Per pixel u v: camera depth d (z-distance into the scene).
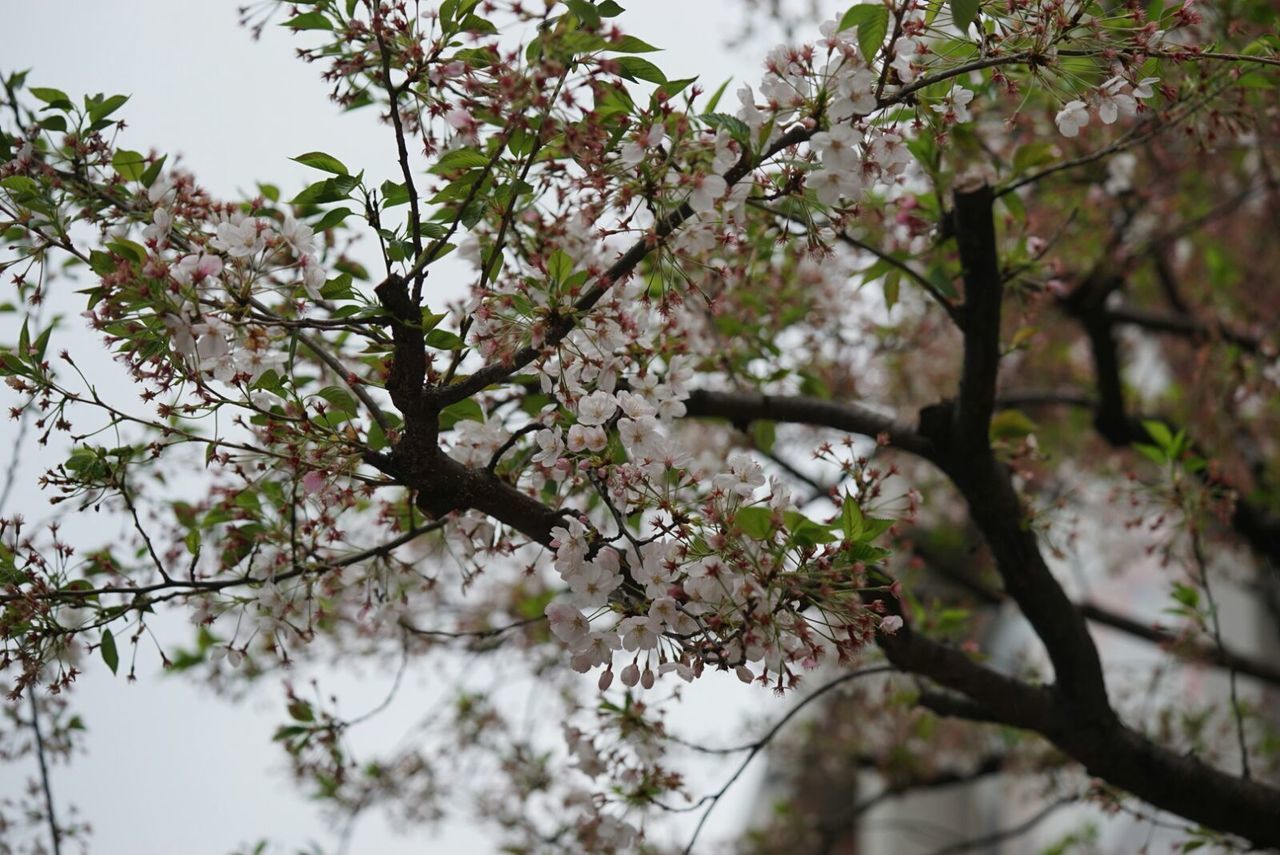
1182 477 4.28
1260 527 5.59
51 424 2.46
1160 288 7.66
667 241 2.42
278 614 2.86
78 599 2.71
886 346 5.40
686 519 2.31
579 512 2.53
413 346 2.44
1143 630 6.07
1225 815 3.73
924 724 5.29
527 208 2.73
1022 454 3.90
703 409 3.84
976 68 2.47
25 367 2.45
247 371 2.45
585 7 2.15
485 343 2.46
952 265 3.95
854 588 2.37
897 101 2.42
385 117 2.53
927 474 7.12
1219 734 6.32
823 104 2.34
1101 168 5.20
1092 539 8.53
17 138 2.79
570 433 2.37
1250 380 5.77
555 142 2.35
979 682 3.75
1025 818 10.20
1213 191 6.89
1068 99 2.61
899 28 2.34
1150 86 2.52
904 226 3.75
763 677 2.29
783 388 4.25
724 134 2.32
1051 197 5.37
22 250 2.66
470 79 2.37
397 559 3.11
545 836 4.70
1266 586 6.95
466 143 2.42
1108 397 5.91
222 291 2.40
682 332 3.05
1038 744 6.79
